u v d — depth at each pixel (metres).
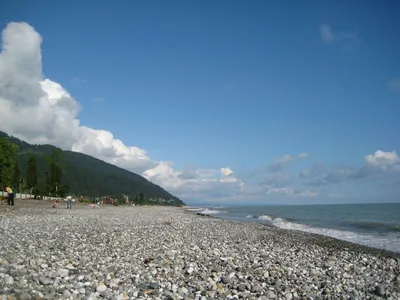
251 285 12.19
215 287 11.82
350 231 41.66
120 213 59.06
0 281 9.84
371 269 17.27
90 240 21.02
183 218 53.84
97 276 12.01
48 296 9.10
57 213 47.69
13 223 29.22
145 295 10.34
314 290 12.48
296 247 23.81
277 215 91.81
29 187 117.81
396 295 12.52
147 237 23.91
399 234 37.97
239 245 22.80
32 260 13.23
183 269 14.25
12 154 72.50
